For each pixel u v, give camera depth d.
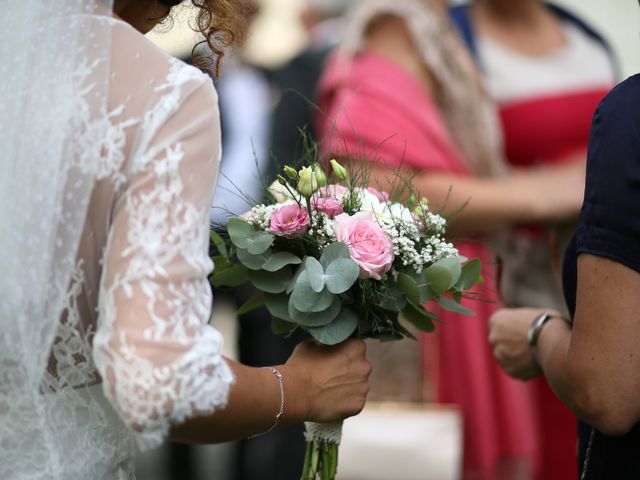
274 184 3.36
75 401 2.73
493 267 4.95
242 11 3.33
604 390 2.93
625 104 2.95
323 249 3.16
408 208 3.44
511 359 3.76
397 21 4.98
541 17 5.48
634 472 3.06
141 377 2.52
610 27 10.97
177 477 7.76
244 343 6.89
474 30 5.36
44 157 2.57
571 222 5.07
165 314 2.56
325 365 3.17
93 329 2.69
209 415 2.69
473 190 4.89
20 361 2.63
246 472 7.50
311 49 7.05
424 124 4.88
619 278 2.89
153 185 2.59
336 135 4.77
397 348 4.91
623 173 2.89
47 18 2.66
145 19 3.02
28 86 2.62
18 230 2.57
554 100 5.29
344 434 4.88
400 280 3.21
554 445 5.10
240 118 7.05
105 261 2.59
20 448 2.71
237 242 3.15
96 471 2.79
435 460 4.82
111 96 2.63
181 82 2.65
